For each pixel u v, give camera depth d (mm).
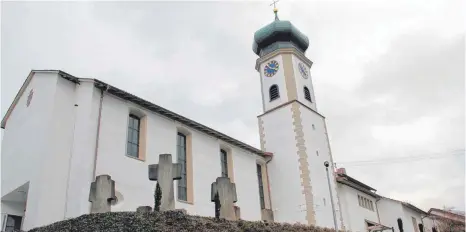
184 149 28375
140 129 25516
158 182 18031
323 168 36812
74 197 20328
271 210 35219
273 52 41125
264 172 36656
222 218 17891
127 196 22672
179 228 15680
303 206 33719
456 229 53031
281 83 39656
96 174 21469
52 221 19391
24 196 22688
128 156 23625
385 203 45969
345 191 39531
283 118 38000
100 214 16172
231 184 19125
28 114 22859
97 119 22594
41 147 20641
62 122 21562
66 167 20859
